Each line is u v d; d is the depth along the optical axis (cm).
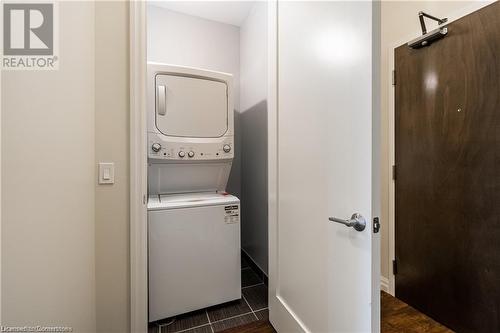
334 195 100
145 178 126
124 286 124
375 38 82
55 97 88
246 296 192
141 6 123
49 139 84
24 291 74
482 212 130
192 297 165
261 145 219
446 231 148
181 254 161
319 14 107
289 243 134
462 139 138
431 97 154
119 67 120
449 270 147
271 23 147
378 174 84
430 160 156
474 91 131
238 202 179
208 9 240
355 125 89
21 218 73
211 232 170
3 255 67
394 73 179
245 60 255
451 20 142
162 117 171
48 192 84
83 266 107
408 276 174
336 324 100
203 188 202
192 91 181
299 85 122
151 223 153
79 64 103
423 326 153
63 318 93
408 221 172
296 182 126
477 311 134
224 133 193
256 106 228
